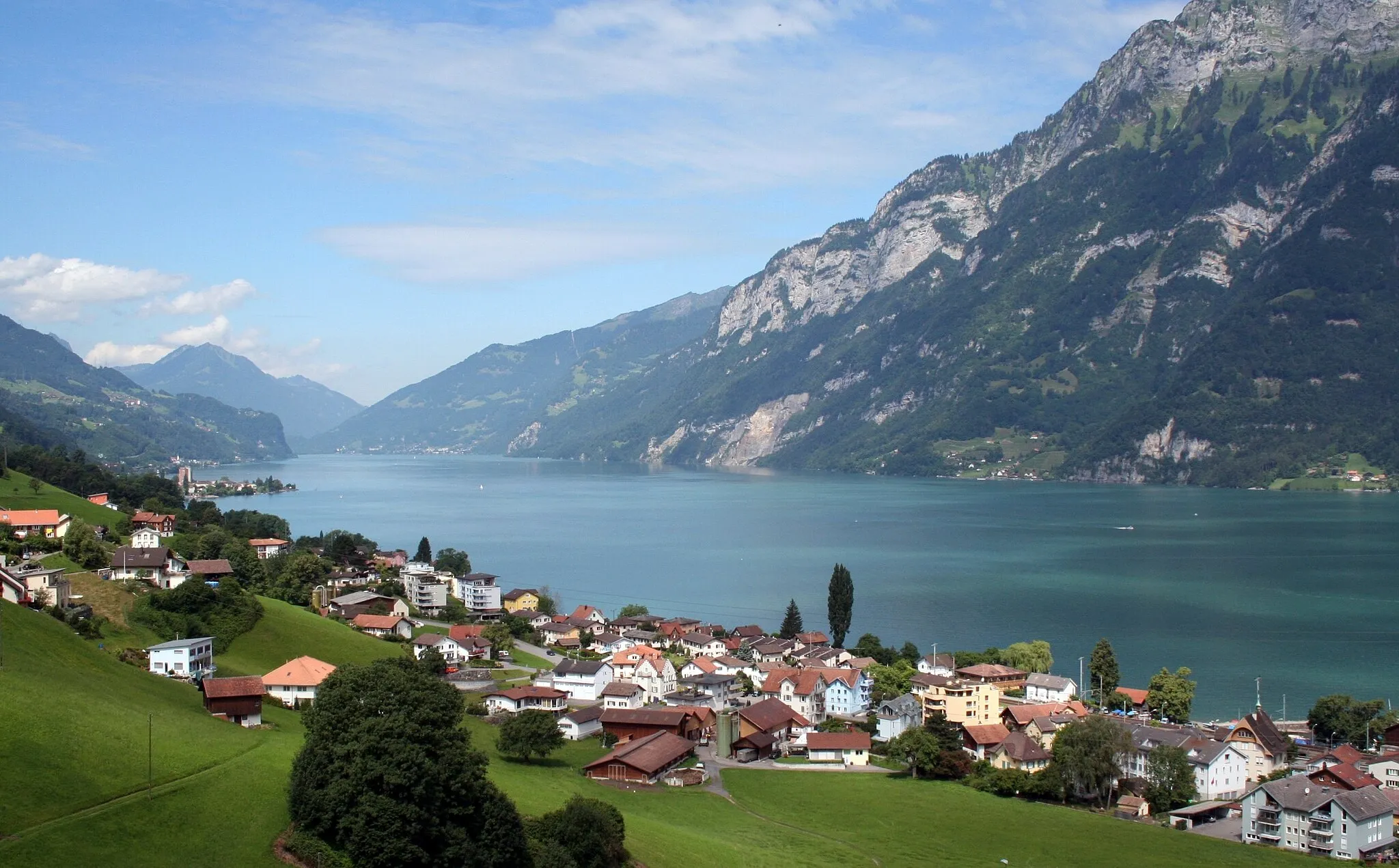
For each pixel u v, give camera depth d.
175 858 88.19
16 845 83.62
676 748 164.12
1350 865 126.94
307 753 100.44
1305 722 191.38
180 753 108.38
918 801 148.50
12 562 182.62
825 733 173.88
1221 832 140.25
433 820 96.31
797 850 123.81
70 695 115.56
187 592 184.75
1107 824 141.00
